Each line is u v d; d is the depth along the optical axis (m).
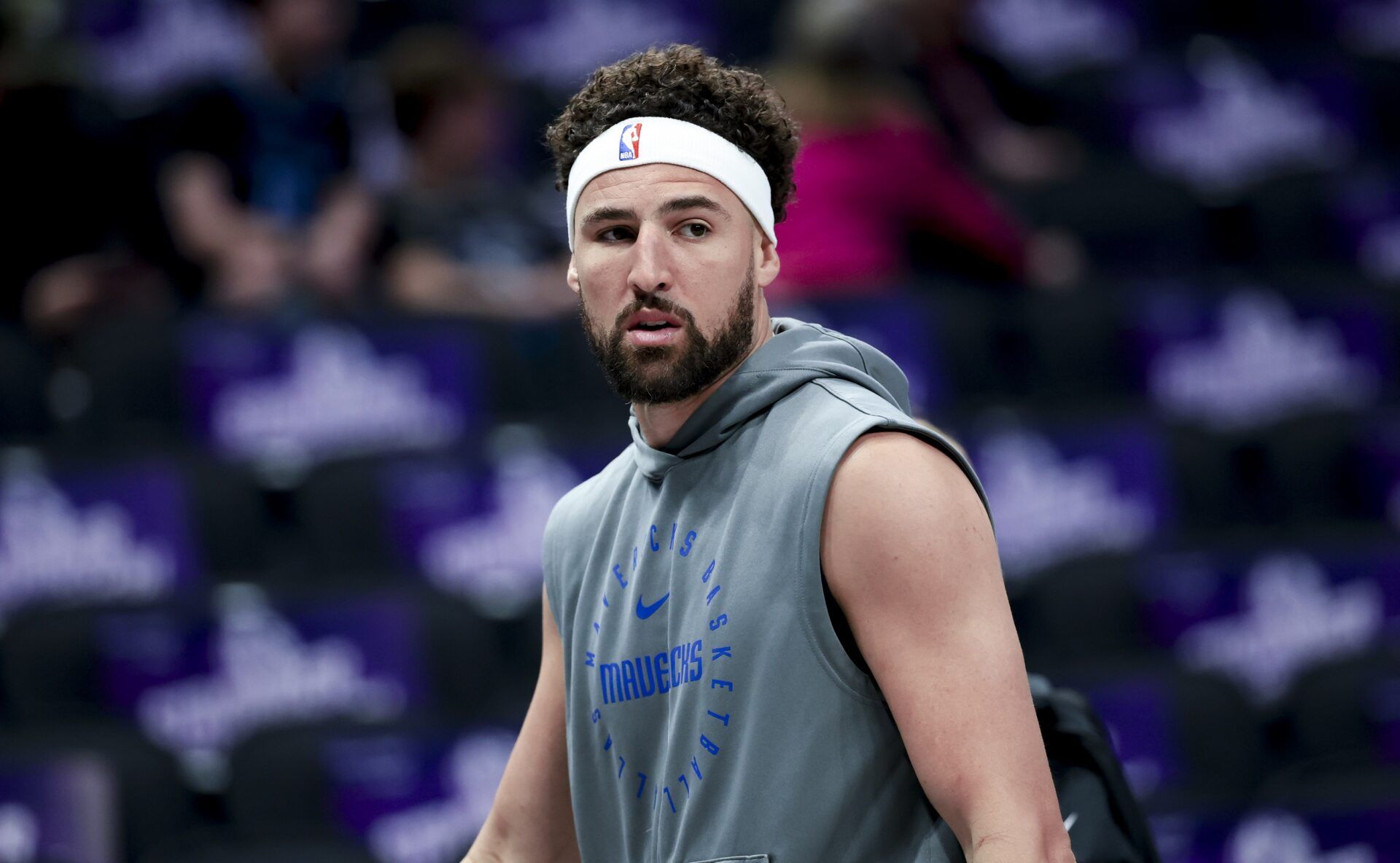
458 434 16.02
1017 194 20.64
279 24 18.06
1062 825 5.32
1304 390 18.00
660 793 5.88
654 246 5.66
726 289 5.75
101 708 13.39
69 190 17.70
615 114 5.88
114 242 17.86
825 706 5.55
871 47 17.20
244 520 14.90
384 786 12.33
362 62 21.50
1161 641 14.63
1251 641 14.74
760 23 22.66
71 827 12.17
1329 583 14.92
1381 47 25.50
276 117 18.08
